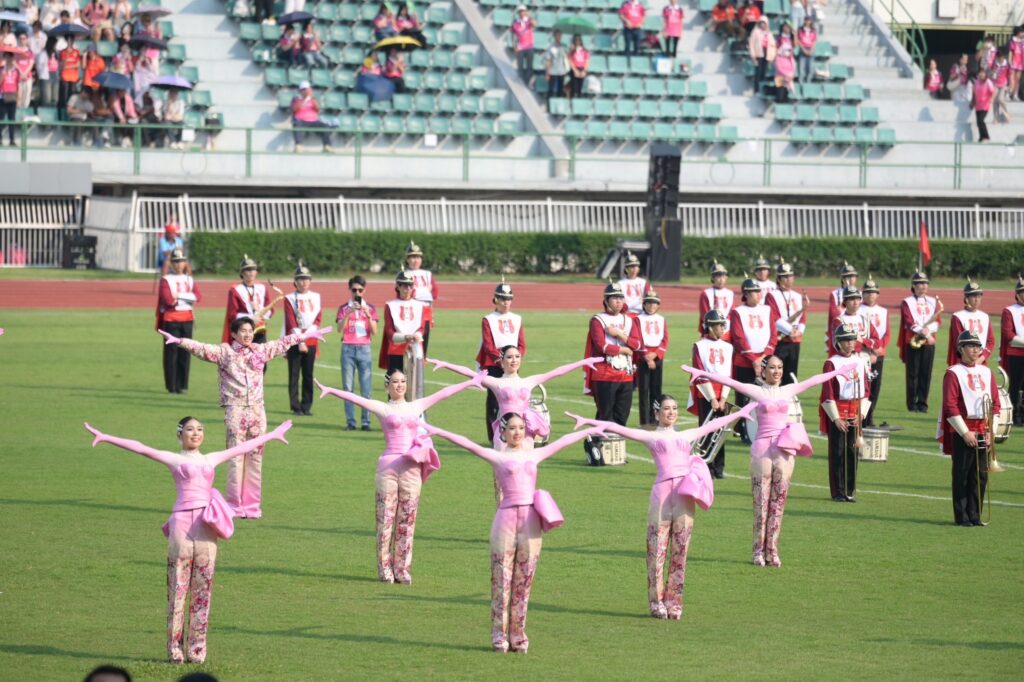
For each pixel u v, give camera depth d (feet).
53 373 273.13
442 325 355.36
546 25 550.77
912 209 521.65
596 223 500.74
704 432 124.77
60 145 465.47
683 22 571.28
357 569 138.00
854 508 172.04
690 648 112.78
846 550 148.87
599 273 469.98
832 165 524.93
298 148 485.97
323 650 110.63
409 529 132.87
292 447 206.69
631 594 130.62
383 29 513.45
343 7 527.40
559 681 103.04
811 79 562.66
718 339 186.60
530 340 329.93
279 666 106.11
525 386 151.84
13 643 110.93
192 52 508.12
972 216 526.98
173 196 468.34
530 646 112.88
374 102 500.74
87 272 449.06
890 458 208.44
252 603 125.18
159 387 260.42
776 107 542.16
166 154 465.47
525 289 441.68
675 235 460.96
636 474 192.54
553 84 524.11
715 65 562.25
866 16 605.73
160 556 140.15
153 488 173.99
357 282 223.10
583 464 200.44
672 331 354.54
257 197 475.31
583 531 156.04
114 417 224.74
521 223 495.00
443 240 472.44
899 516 167.32
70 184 450.30
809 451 139.95
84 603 123.13
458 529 156.66
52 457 192.24
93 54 463.01
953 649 113.09
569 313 391.86
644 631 118.01
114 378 269.44
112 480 178.50
